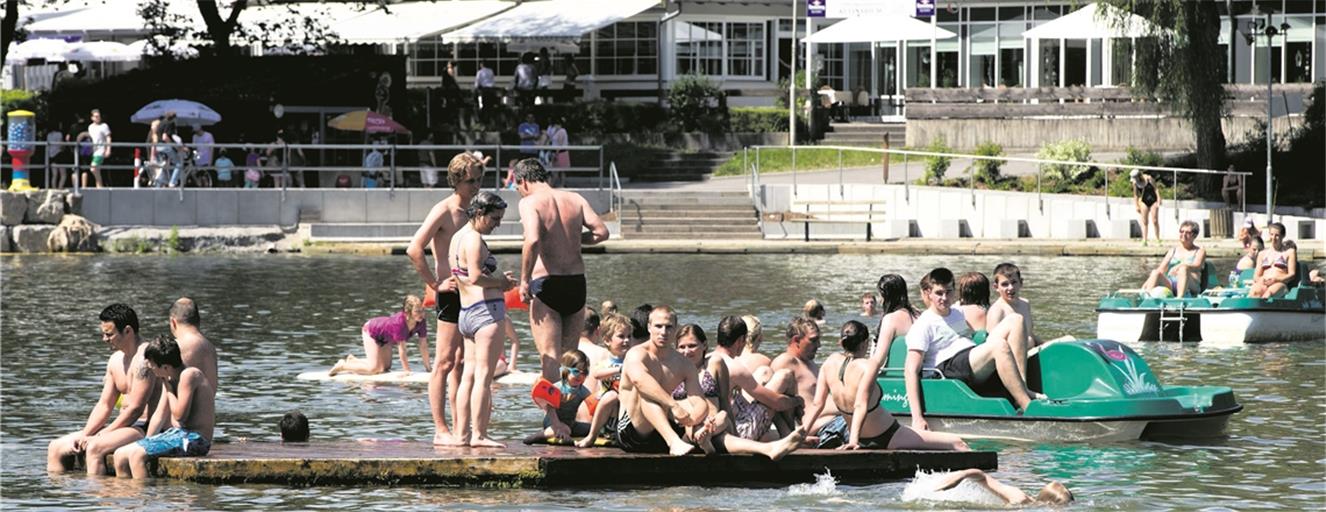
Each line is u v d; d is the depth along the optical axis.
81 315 40.47
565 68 80.69
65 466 21.81
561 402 21.92
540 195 21.58
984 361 24.12
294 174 67.69
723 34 83.50
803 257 56.91
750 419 21.48
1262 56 81.19
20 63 85.81
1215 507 19.98
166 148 62.38
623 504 19.69
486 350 21.34
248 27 78.50
